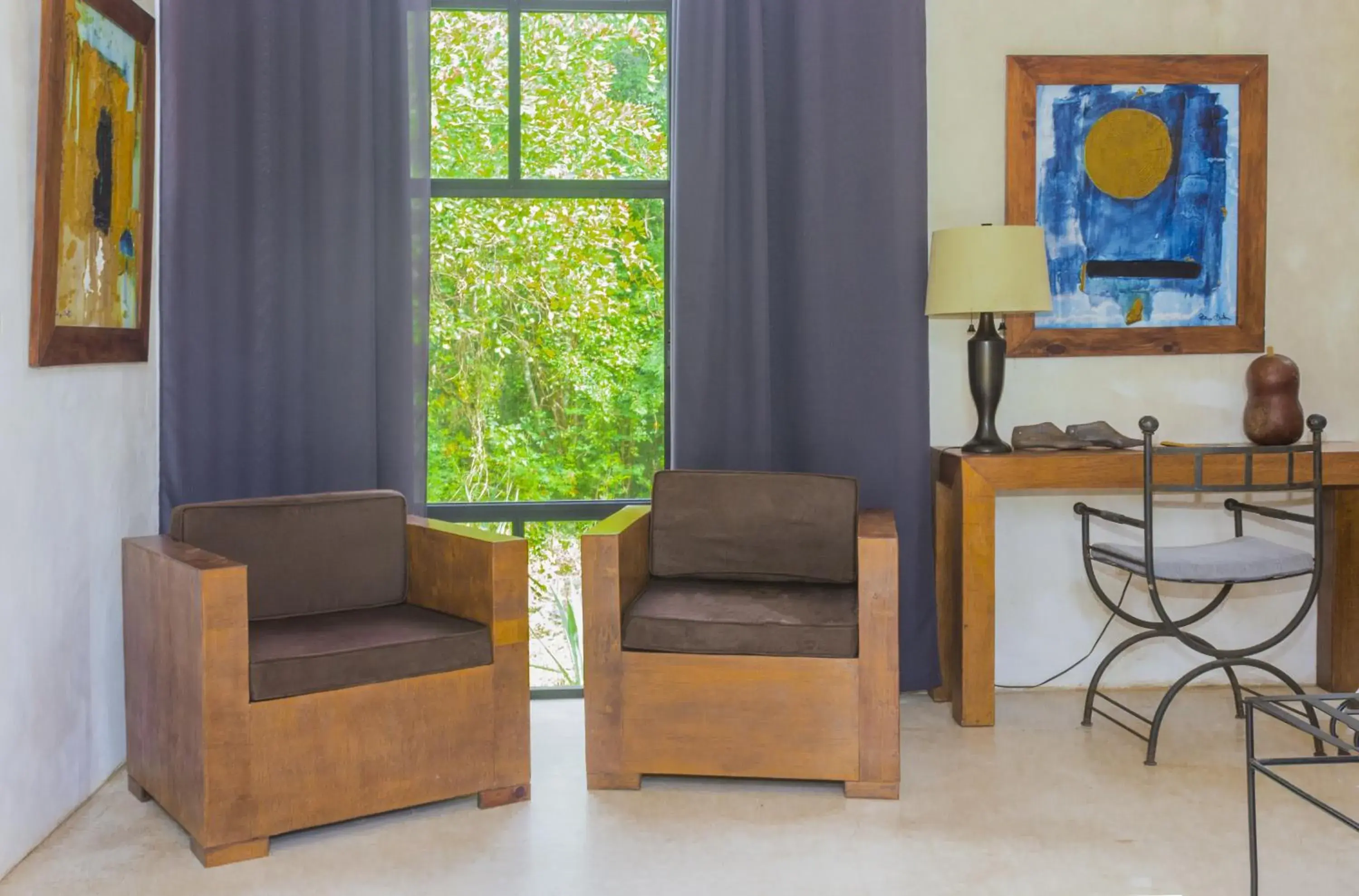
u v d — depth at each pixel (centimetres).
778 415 376
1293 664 400
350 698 271
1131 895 239
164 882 249
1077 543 397
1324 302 398
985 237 345
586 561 300
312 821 267
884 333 367
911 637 371
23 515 263
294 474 355
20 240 261
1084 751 330
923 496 369
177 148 343
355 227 351
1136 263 392
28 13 265
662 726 301
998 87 388
